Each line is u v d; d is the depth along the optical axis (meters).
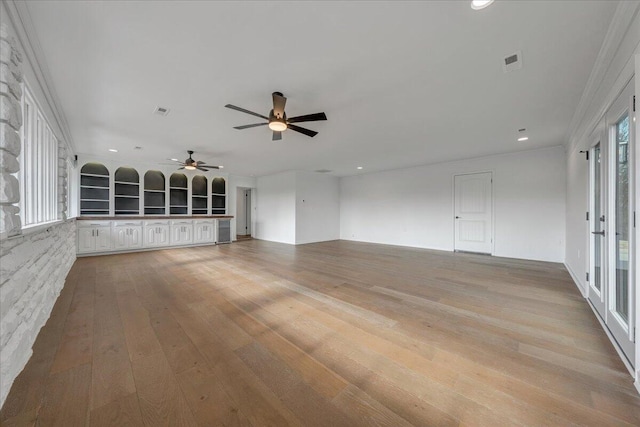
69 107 3.12
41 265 2.22
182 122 3.66
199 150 5.35
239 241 8.43
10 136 1.43
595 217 2.84
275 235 8.47
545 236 5.14
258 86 2.65
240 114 3.36
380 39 1.95
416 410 1.38
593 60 2.18
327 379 1.63
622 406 1.40
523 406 1.41
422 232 7.02
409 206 7.30
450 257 5.60
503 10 1.66
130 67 2.31
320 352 1.94
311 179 8.27
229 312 2.66
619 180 2.15
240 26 1.81
